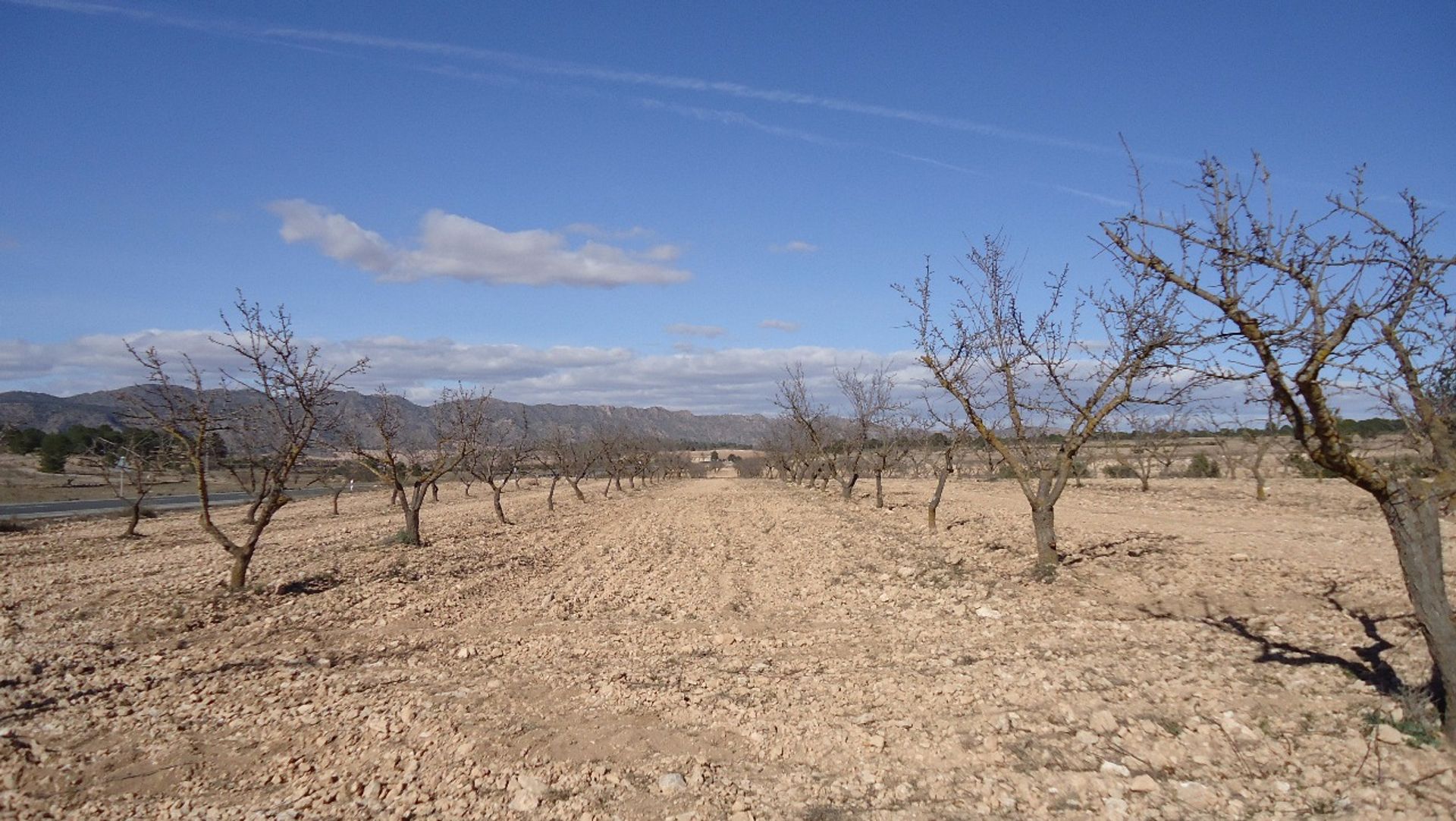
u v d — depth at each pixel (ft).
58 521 119.03
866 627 40.24
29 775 23.79
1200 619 37.32
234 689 31.58
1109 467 171.94
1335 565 49.70
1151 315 41.39
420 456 128.06
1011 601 43.29
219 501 174.81
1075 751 22.31
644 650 37.27
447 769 23.26
